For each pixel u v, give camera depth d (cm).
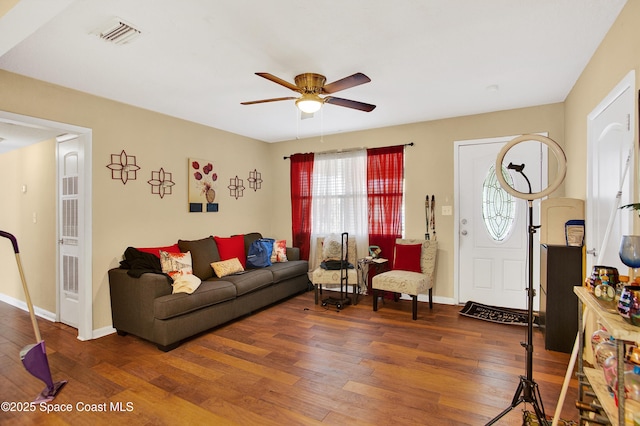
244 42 230
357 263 484
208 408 212
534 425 177
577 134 305
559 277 286
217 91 325
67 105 310
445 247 430
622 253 137
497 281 406
